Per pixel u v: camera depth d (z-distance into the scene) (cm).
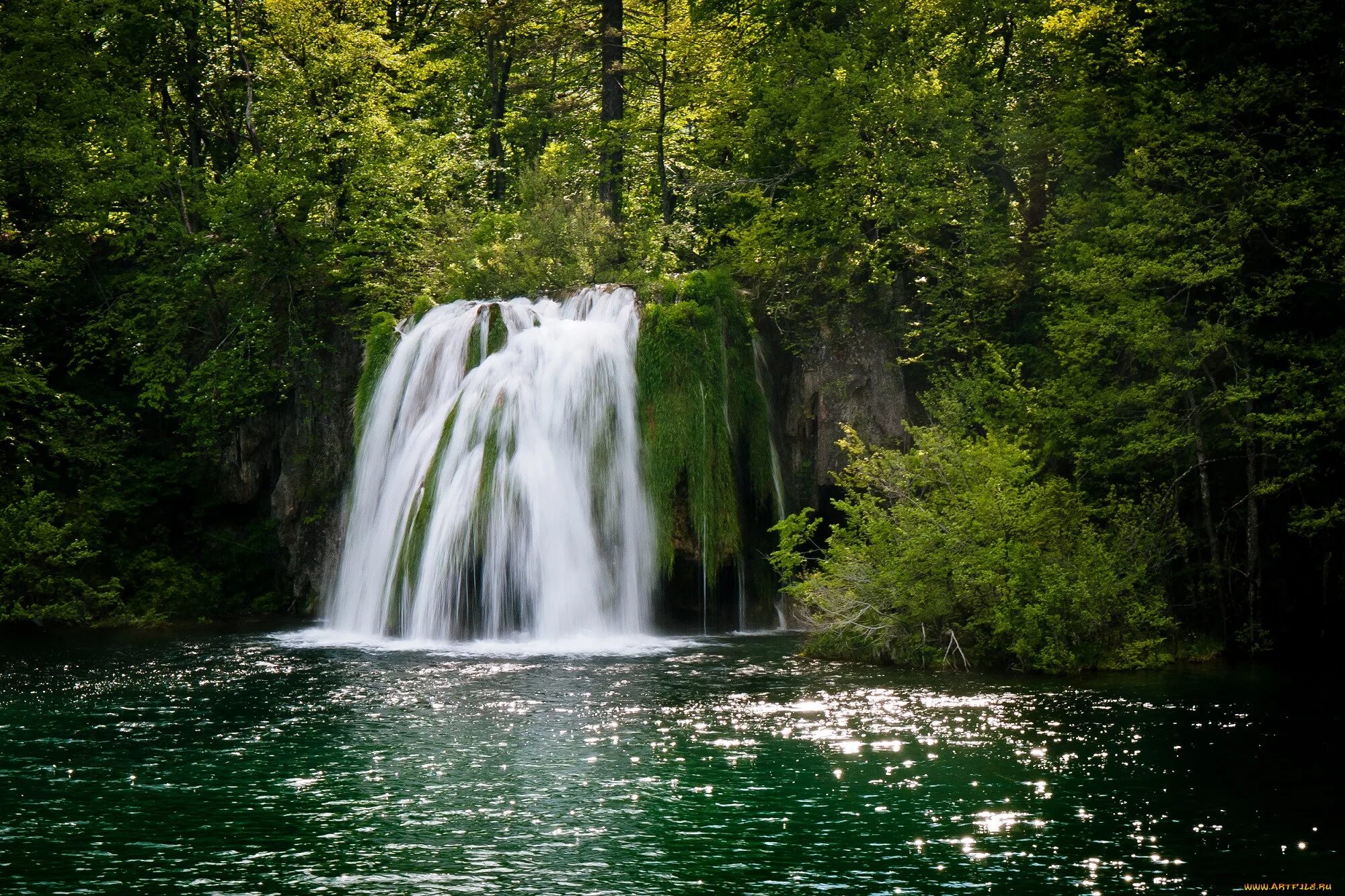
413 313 3491
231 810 1475
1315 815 1441
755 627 3256
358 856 1304
